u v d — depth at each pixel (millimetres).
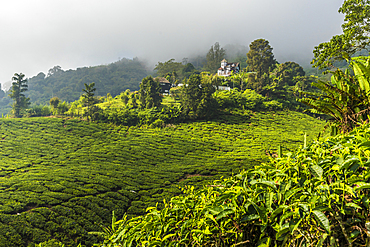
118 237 1602
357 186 1069
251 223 1203
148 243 1405
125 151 36938
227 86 78625
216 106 57219
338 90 2562
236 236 1206
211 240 1292
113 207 18875
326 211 1090
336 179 1209
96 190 22000
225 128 49031
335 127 2719
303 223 1077
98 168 29547
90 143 41594
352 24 17641
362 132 1470
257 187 1250
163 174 27500
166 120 51156
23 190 21656
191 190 1705
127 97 64562
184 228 1386
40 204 18641
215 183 1620
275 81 78438
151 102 56562
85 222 16578
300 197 1113
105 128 49062
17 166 30344
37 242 14586
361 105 2498
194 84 52781
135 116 52688
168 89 84000
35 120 51719
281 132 47688
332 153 1411
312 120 57188
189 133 45906
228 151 37250
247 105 61594
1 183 23266
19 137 43125
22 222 16031
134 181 25219
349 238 973
